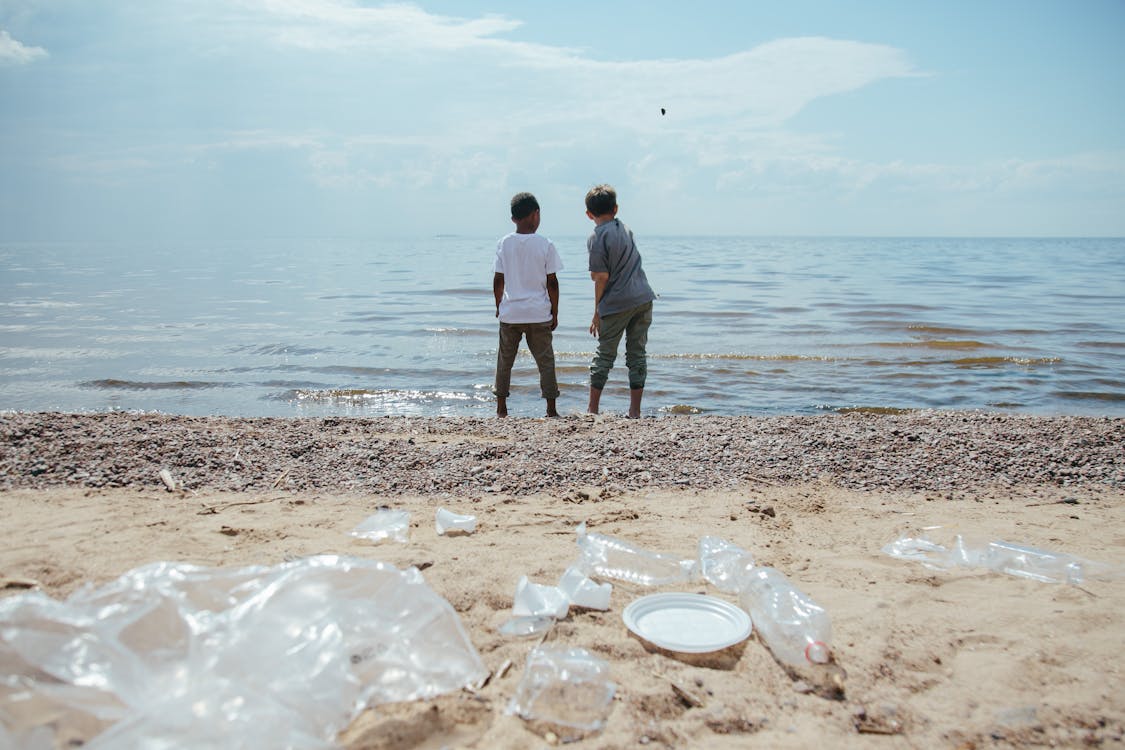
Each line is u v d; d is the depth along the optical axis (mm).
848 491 4625
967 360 12148
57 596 2816
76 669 1826
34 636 1873
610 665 2484
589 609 2896
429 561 3258
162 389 9883
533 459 5121
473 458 5109
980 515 4180
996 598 3041
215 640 1980
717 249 93188
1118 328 15703
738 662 2533
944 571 3340
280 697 1853
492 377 10812
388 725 2068
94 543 3379
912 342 13938
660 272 37469
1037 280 32562
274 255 66562
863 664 2516
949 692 2363
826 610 2926
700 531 3840
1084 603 2977
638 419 6672
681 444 5543
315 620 2137
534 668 2371
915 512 4227
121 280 31062
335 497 4301
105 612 2049
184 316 17469
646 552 3486
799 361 12219
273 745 1710
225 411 8758
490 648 2549
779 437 5793
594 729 2117
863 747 2088
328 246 110500
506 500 4320
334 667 2004
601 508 4203
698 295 23594
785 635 2654
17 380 10242
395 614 2357
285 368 11281
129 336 14133
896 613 2900
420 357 12312
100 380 10273
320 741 1785
